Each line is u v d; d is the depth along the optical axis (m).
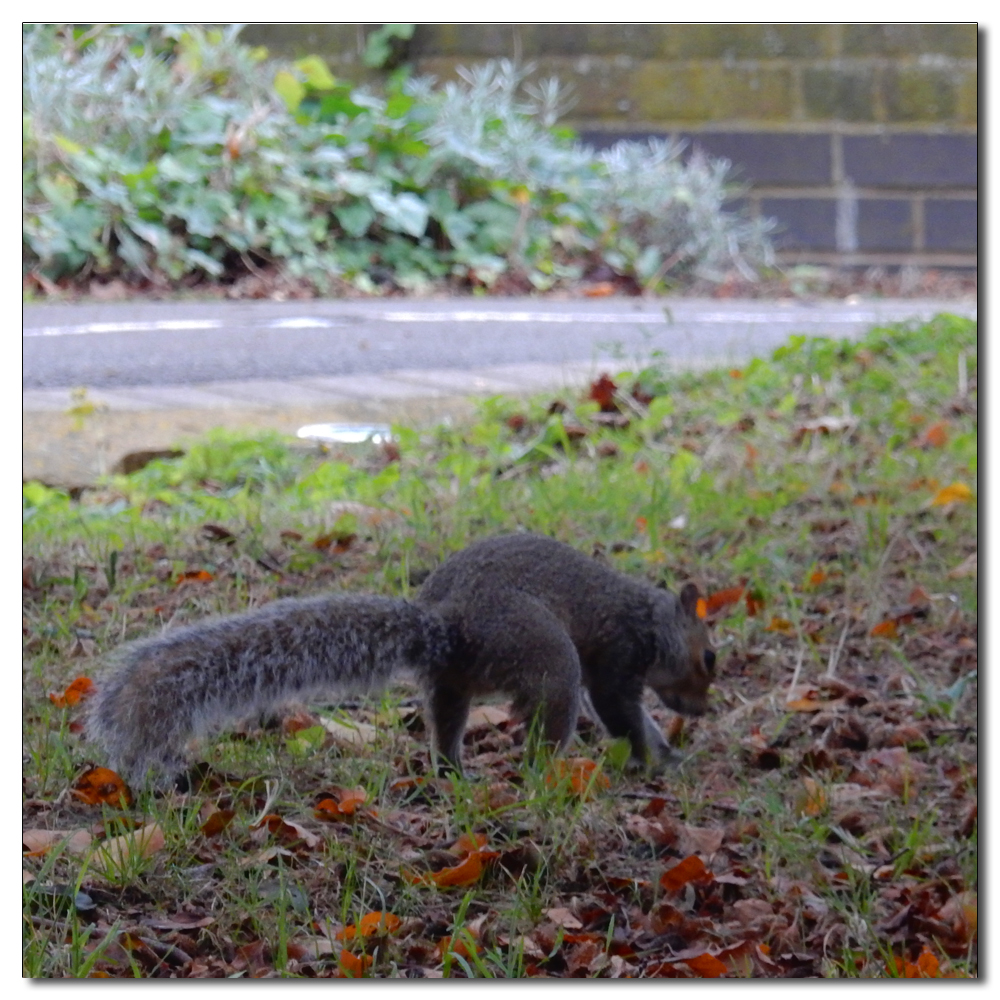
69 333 17.69
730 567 9.73
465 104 26.55
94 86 24.36
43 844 5.80
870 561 9.78
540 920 5.60
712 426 13.23
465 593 6.96
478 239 25.47
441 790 6.64
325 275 23.89
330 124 25.70
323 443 12.67
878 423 13.22
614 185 27.20
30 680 7.50
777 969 5.45
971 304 24.28
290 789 6.48
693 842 6.32
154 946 5.20
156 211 23.36
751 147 28.61
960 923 5.80
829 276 28.23
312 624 6.48
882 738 7.62
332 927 5.46
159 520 10.59
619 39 28.59
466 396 14.18
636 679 7.38
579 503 10.56
